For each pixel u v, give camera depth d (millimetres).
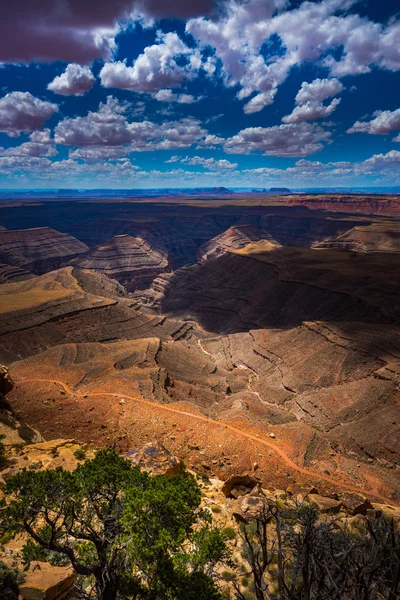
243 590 13891
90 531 12133
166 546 10523
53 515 16141
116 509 12016
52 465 26344
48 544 11406
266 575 14594
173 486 12617
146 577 11656
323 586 7219
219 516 20766
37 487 11602
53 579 11570
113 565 11305
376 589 6895
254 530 18266
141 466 24438
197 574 11023
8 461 26438
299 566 7770
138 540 10367
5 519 11500
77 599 11820
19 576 11281
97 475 12570
